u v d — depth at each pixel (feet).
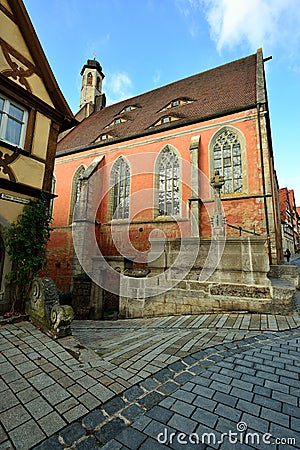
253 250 20.62
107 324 24.14
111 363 11.41
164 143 48.11
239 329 16.35
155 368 10.78
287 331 15.72
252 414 7.57
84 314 32.81
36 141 23.70
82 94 101.65
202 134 44.32
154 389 9.10
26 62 23.62
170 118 50.93
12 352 12.55
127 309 25.52
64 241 53.52
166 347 13.39
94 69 102.32
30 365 11.14
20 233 20.47
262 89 43.60
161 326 19.04
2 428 7.09
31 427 7.11
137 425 7.16
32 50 24.07
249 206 36.96
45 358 11.93
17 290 19.74
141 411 7.80
